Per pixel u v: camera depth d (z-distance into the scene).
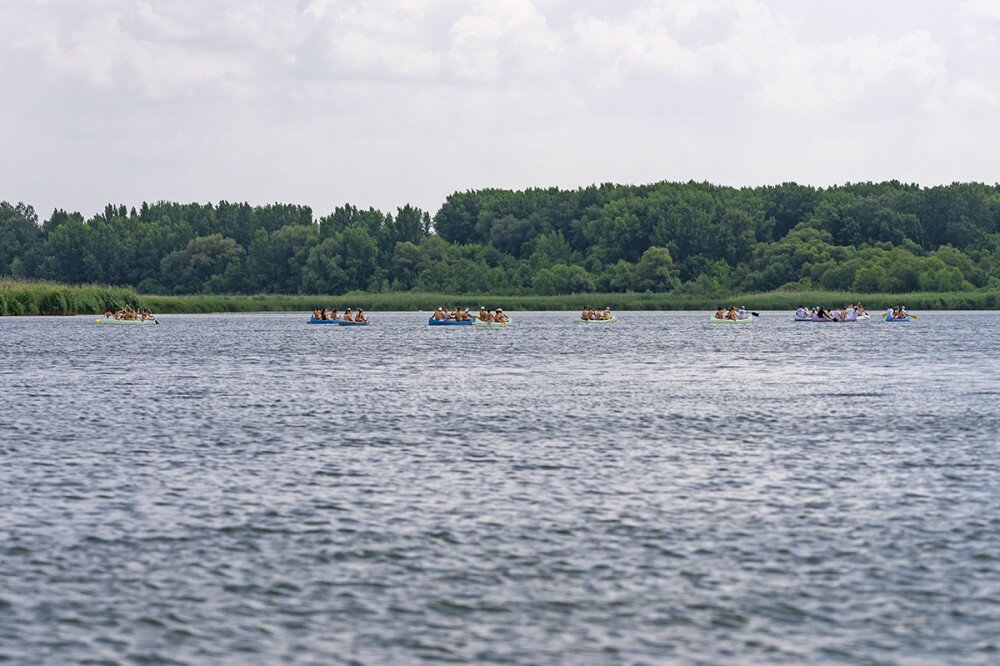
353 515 46.88
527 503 49.16
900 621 34.06
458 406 85.69
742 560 40.00
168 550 41.50
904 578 37.88
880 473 55.91
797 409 83.06
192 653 31.89
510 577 38.25
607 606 35.47
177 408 84.38
